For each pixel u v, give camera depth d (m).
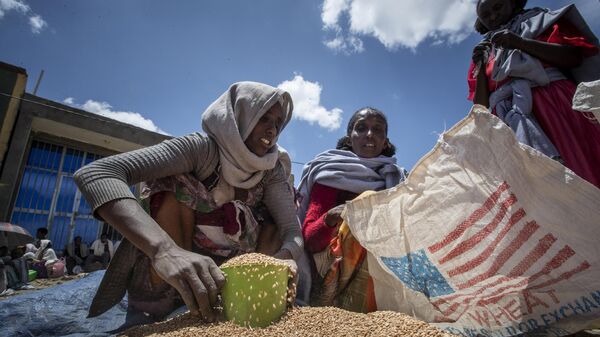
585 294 1.39
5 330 2.02
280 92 2.46
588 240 1.33
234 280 1.59
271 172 2.67
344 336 1.45
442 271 1.67
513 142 1.43
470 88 3.27
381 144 3.55
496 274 1.53
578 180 1.31
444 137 1.66
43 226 12.13
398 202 1.83
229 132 2.32
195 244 2.35
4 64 11.09
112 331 1.98
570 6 2.58
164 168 2.11
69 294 2.41
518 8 3.00
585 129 2.33
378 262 1.91
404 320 1.58
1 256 8.83
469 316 1.69
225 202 2.41
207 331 1.49
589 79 2.59
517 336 1.60
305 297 2.53
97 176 1.82
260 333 1.48
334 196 3.07
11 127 11.04
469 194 1.58
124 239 2.10
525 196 1.43
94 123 12.45
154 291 2.12
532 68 2.52
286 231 2.50
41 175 12.29
